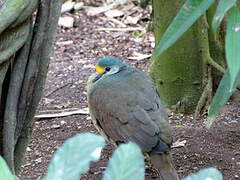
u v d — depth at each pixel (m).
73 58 13.62
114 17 15.95
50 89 11.73
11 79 5.90
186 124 9.84
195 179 2.41
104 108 7.49
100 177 7.94
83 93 11.54
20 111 6.09
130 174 2.37
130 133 7.18
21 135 6.30
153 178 7.86
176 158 8.44
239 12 3.40
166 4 9.55
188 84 10.11
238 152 8.62
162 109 7.45
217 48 10.49
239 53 3.16
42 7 5.88
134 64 13.17
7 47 5.49
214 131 9.34
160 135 7.09
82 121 10.16
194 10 3.48
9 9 5.31
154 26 10.01
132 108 7.29
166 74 10.16
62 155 2.45
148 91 7.54
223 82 3.98
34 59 5.95
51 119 10.30
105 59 7.95
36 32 5.92
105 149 8.76
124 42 14.50
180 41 9.87
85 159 2.45
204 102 10.04
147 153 7.07
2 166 2.35
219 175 2.42
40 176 8.18
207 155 8.52
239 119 9.93
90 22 15.73
